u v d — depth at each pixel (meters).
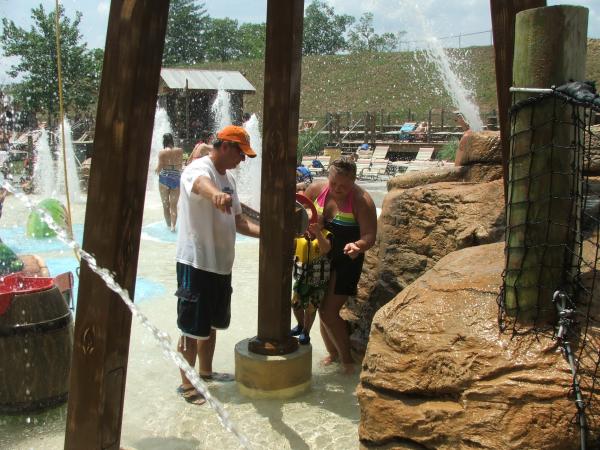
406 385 2.81
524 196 2.73
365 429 2.94
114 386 2.98
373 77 56.75
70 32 31.36
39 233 10.25
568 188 2.70
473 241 4.80
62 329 3.92
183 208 4.24
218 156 4.36
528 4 3.83
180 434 3.80
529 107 2.69
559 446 2.42
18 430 3.72
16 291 3.79
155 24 2.77
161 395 4.37
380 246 5.52
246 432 3.82
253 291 7.19
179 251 4.28
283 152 4.21
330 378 4.73
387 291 5.33
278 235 4.32
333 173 4.54
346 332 4.84
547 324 2.73
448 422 2.64
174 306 6.54
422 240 5.18
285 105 4.16
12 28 30.48
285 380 4.31
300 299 4.68
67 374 3.97
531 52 2.68
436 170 5.79
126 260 2.88
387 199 5.57
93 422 2.94
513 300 2.77
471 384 2.63
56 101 31.50
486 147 5.50
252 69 63.34
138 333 5.66
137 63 2.73
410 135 34.56
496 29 3.96
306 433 3.80
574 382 2.45
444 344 2.80
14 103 30.31
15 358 3.75
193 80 37.06
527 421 2.47
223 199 3.90
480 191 5.00
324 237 4.55
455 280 3.18
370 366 3.00
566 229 2.71
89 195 2.83
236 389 4.46
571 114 2.68
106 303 2.85
